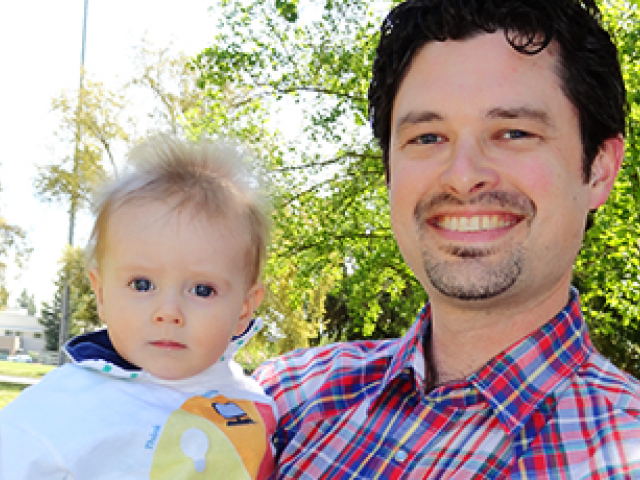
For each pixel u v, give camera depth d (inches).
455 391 67.5
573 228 67.3
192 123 417.1
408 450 66.3
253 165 87.8
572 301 72.3
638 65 305.4
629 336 681.0
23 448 62.1
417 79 70.2
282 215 349.1
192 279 72.6
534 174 64.7
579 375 66.1
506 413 63.6
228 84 454.6
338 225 425.1
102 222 74.9
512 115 65.2
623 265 327.9
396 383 72.7
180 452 67.2
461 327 70.7
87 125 767.7
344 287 456.4
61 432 63.7
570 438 60.3
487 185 65.1
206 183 77.8
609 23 319.3
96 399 67.1
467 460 62.7
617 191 293.9
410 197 69.3
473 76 66.6
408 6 71.9
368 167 420.5
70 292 817.5
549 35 65.4
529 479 59.2
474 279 65.2
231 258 75.6
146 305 71.0
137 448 65.9
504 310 68.0
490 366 66.9
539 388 64.8
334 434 72.8
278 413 80.3
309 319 781.9
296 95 440.5
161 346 71.1
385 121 78.9
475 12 66.2
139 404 68.7
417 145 70.0
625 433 58.2
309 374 83.2
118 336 72.0
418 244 68.9
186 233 72.5
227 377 78.2
